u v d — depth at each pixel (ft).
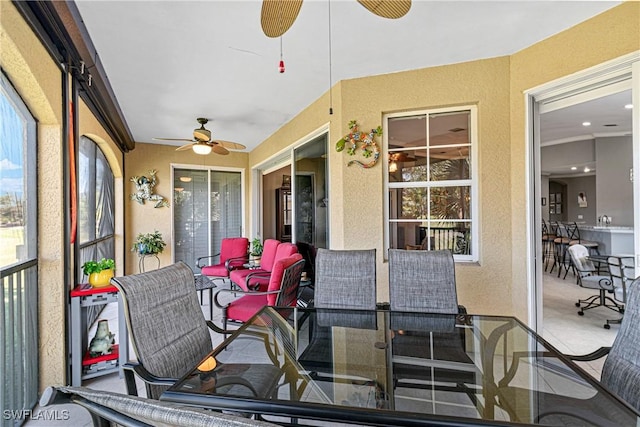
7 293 5.85
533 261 8.95
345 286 8.13
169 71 9.73
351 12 7.00
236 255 17.79
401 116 10.56
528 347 5.87
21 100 6.46
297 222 14.57
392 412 3.80
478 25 7.70
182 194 20.65
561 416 3.97
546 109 9.01
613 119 16.98
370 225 10.44
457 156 10.19
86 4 6.56
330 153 11.25
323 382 4.94
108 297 7.99
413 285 7.73
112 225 16.37
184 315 5.56
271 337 6.28
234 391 4.30
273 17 5.39
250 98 12.07
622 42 7.03
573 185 30.19
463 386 4.81
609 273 11.86
